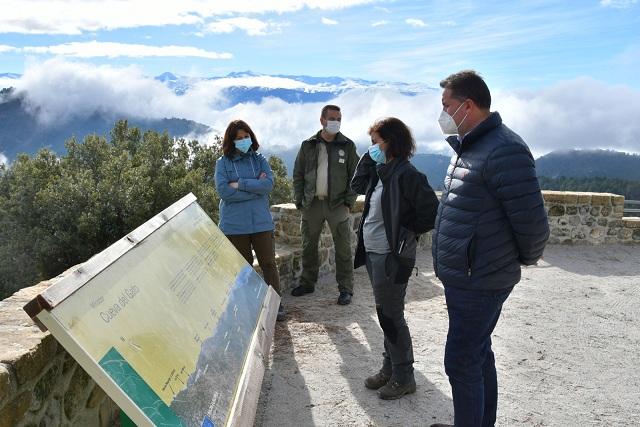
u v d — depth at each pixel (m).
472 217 2.25
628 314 5.02
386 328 3.14
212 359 2.24
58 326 1.49
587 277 6.33
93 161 35.81
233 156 4.36
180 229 2.88
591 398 3.35
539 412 3.16
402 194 2.92
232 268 3.36
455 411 2.46
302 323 4.60
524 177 2.13
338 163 4.98
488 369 2.64
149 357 1.81
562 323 4.74
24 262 27.66
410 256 3.02
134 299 1.95
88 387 2.32
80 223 26.89
